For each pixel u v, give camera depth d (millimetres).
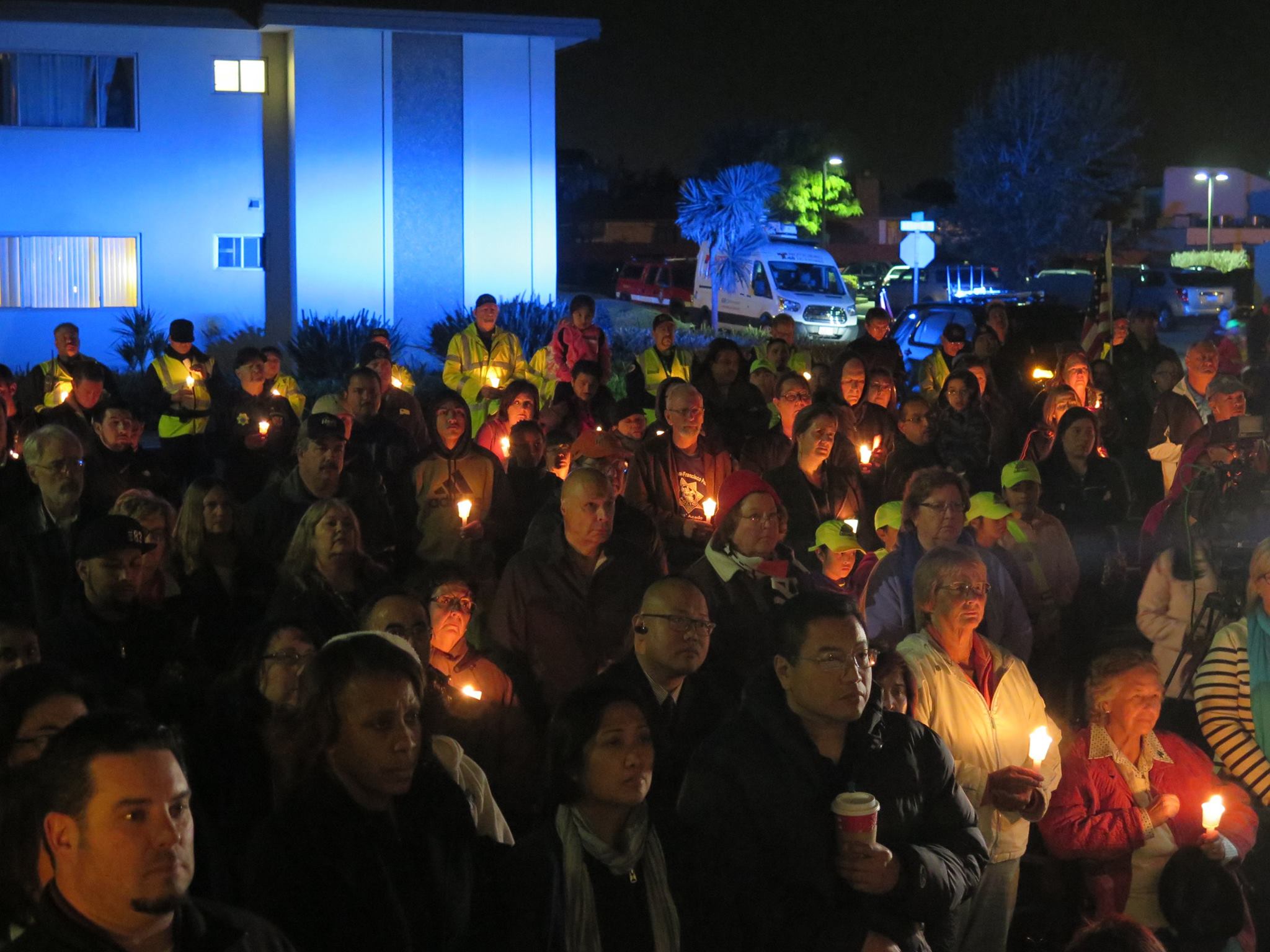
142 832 2793
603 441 7980
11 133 26016
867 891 3975
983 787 5176
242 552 6930
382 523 7828
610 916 3783
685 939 3852
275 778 3834
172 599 6137
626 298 45812
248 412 10844
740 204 37406
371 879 3533
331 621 5910
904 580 6656
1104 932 3873
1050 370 14820
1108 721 5348
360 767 3605
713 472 8461
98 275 26688
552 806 3875
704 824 4148
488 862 3881
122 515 5754
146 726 2883
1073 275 40406
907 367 23453
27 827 2898
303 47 26547
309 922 3445
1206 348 12148
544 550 6172
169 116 26766
